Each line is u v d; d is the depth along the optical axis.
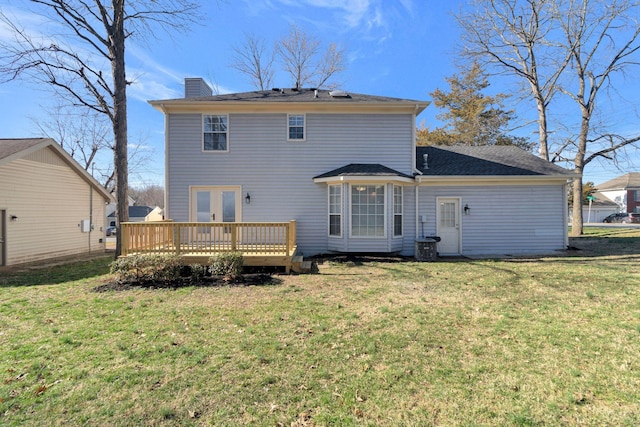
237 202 10.47
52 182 11.95
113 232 33.59
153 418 2.36
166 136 10.35
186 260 7.34
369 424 2.28
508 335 3.78
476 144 25.86
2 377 2.90
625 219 35.22
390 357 3.27
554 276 6.87
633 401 2.49
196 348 3.49
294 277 7.14
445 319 4.34
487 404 2.49
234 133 10.48
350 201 9.87
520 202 10.75
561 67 15.73
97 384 2.79
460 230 10.73
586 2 14.70
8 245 10.01
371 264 8.84
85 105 9.03
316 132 10.58
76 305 5.09
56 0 8.08
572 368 3.00
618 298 5.16
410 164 10.62
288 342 3.64
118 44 8.77
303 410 2.44
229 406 2.49
